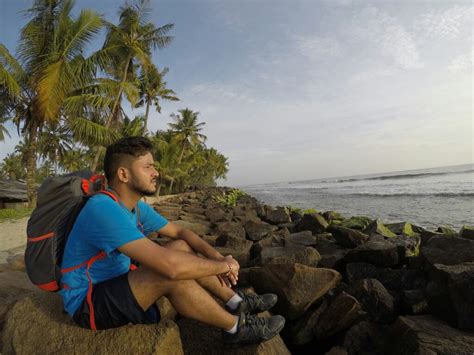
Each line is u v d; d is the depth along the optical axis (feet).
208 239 20.34
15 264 15.69
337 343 8.43
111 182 5.93
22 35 43.27
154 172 6.00
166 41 65.21
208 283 6.16
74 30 44.14
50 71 41.88
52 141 60.54
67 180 5.35
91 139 48.08
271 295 7.29
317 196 105.81
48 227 5.22
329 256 13.24
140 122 81.92
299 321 8.84
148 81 83.05
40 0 43.45
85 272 5.39
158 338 5.74
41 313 6.58
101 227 4.97
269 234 23.65
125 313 5.32
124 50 55.67
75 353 5.71
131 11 59.31
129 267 6.09
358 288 9.22
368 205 62.54
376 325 8.12
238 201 88.28
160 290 5.33
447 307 7.43
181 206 52.75
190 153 135.64
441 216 41.52
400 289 10.80
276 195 145.18
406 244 14.74
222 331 6.30
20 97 45.60
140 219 6.86
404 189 100.83
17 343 6.18
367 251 12.48
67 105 44.86
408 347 6.81
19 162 175.83
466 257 10.22
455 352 6.12
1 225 33.68
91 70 47.52
